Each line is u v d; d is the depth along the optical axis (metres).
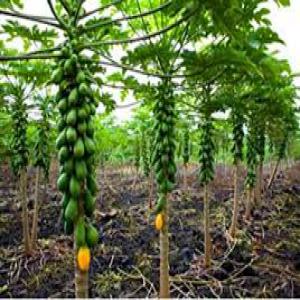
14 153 4.53
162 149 2.96
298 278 4.03
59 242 5.23
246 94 3.80
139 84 3.31
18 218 6.35
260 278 4.05
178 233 5.56
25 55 1.96
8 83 4.16
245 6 2.48
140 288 3.90
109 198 8.10
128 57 3.00
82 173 1.88
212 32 2.78
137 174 9.97
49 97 4.41
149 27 3.29
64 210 1.94
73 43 1.96
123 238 5.39
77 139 1.89
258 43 2.80
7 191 8.27
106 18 2.91
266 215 6.36
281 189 8.22
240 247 4.81
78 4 1.98
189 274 4.15
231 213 6.48
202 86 3.32
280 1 2.14
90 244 1.94
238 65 2.62
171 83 3.00
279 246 4.94
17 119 4.32
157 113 2.98
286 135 6.19
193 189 8.62
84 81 1.89
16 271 4.38
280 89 4.04
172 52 2.87
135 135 9.12
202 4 2.05
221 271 4.18
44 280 4.18
